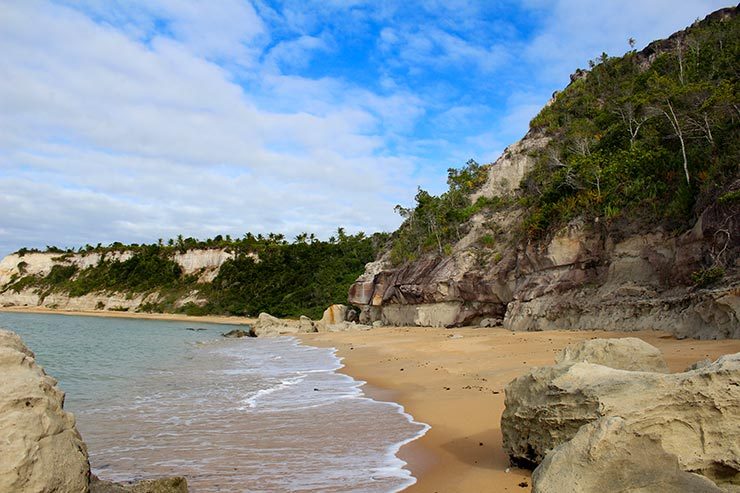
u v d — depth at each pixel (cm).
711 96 3228
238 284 11138
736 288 2138
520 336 3189
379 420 1357
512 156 7044
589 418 725
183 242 13262
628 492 540
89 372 2402
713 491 525
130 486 709
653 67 5906
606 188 3747
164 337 5409
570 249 3725
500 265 4753
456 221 6144
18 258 13950
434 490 834
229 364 2855
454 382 1848
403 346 3478
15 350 662
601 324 3108
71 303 12231
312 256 11250
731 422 654
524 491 790
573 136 5328
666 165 3312
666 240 3005
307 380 2167
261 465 991
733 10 6431
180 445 1134
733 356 716
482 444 1077
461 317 5025
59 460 598
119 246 13800
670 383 701
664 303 2711
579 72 8025
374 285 6688
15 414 584
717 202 2580
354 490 850
